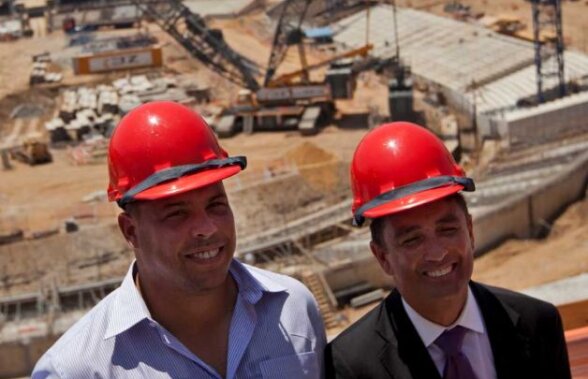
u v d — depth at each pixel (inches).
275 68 3225.9
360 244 1833.2
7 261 2000.5
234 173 209.9
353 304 1674.5
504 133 2472.9
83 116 2999.5
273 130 2810.0
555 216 1936.5
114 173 216.1
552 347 229.8
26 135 2942.9
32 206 2298.2
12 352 1595.7
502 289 234.5
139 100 3157.0
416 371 221.0
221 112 2940.5
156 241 209.0
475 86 2984.7
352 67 3041.3
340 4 4111.7
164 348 212.7
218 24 4047.7
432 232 216.8
